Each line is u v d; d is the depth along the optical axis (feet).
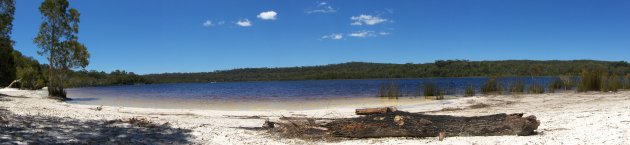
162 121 46.03
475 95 97.14
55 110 55.67
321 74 563.07
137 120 42.88
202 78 613.11
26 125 35.47
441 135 31.78
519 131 32.09
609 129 32.94
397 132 33.04
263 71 629.92
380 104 78.59
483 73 365.61
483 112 56.59
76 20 106.63
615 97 74.59
